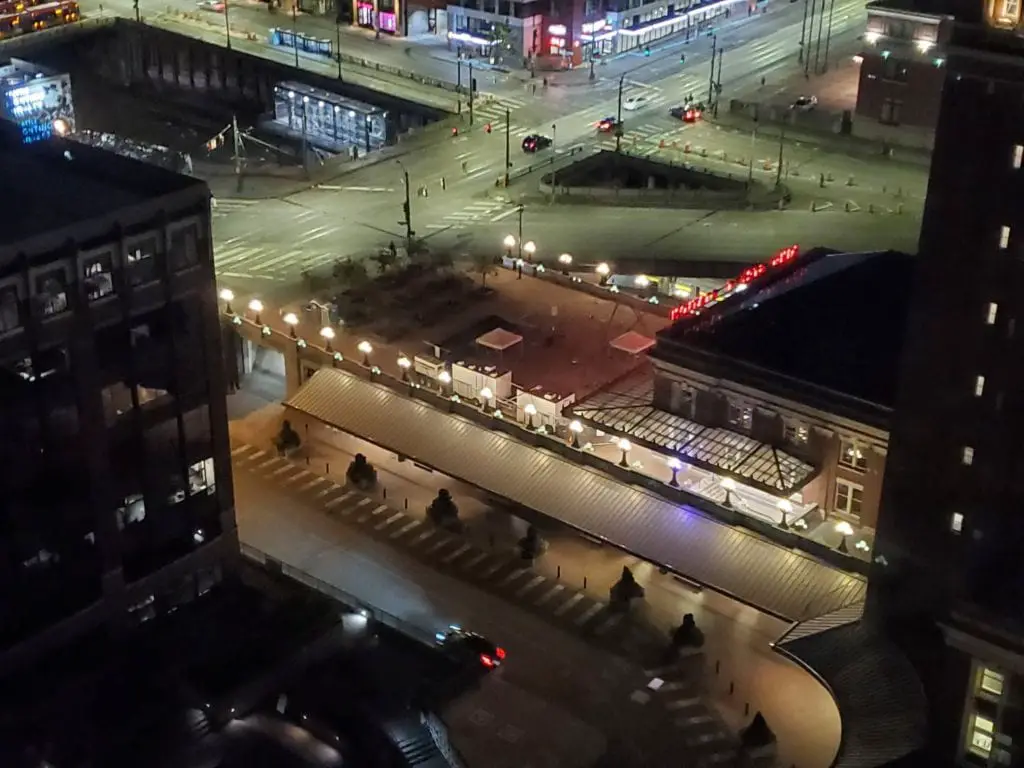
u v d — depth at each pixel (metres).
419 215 167.62
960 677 74.19
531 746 83.31
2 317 72.88
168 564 88.00
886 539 78.75
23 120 199.75
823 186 176.25
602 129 199.12
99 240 76.69
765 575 90.69
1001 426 70.75
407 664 88.88
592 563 100.88
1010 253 67.50
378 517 106.69
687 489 101.12
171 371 83.88
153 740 81.00
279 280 145.00
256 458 114.75
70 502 80.25
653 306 127.62
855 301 104.56
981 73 65.62
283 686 86.62
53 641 82.25
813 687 88.19
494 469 103.50
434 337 123.50
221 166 188.75
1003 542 73.12
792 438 98.81
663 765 81.75
